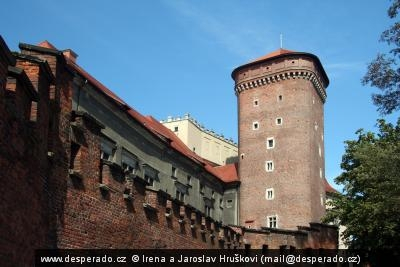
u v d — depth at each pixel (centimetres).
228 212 6016
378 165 2866
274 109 6097
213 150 8825
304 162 5825
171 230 2417
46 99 1327
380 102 2322
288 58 6125
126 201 1972
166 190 4647
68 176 1559
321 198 6038
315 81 6222
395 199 2844
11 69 1049
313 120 6100
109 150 3653
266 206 5831
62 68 1539
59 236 1480
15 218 1087
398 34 2203
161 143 4572
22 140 1127
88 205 1678
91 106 3519
